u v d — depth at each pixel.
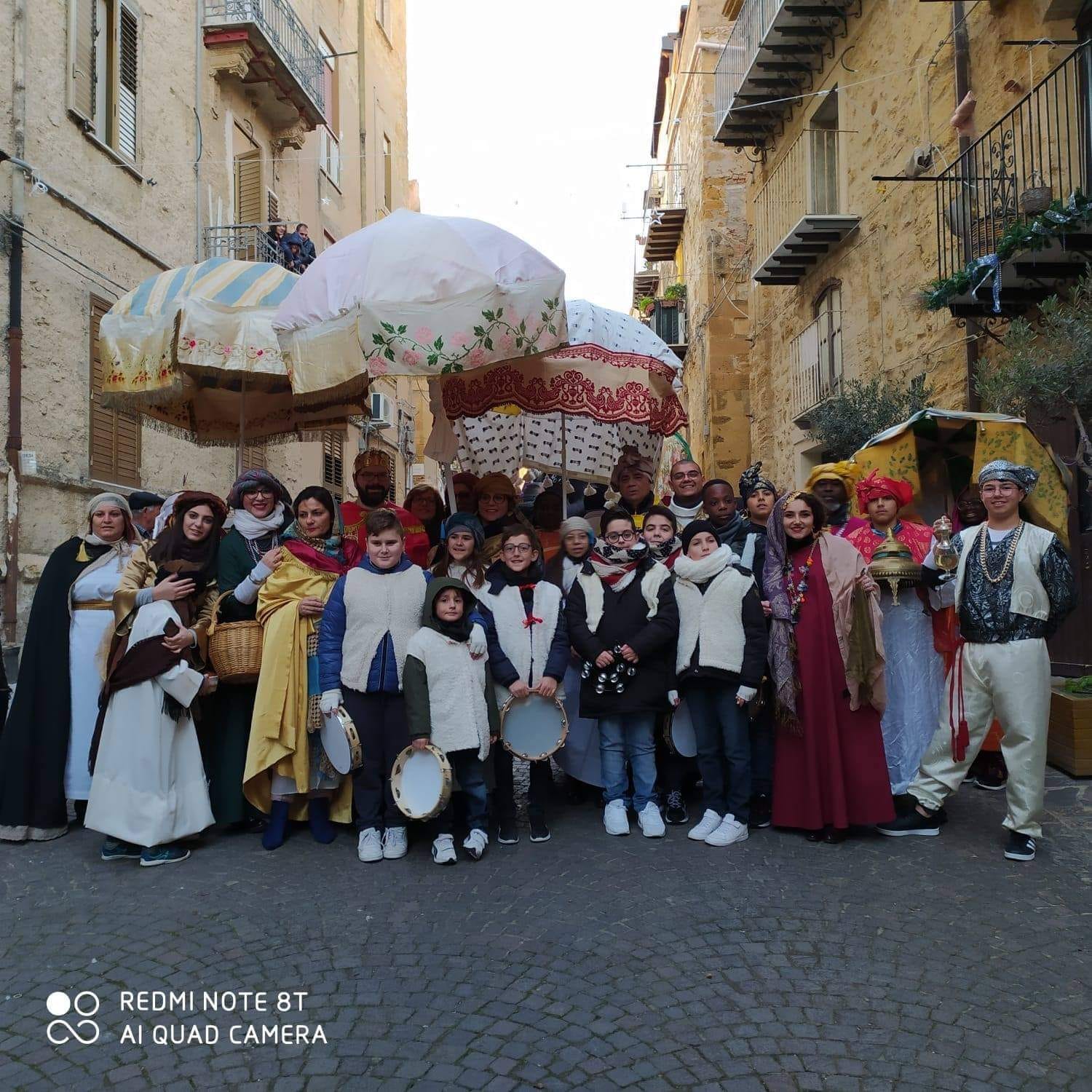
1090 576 7.46
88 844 4.78
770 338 15.56
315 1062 2.73
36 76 9.09
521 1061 2.72
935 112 9.51
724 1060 2.72
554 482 8.05
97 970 3.32
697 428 20.50
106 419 10.00
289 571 4.79
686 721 4.98
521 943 3.52
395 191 23.05
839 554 4.76
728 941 3.51
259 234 13.52
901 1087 2.58
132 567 4.66
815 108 12.85
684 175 22.81
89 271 9.79
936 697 5.15
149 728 4.41
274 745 4.60
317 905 3.92
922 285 9.65
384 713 4.68
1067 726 5.64
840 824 4.56
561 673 4.80
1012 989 3.12
